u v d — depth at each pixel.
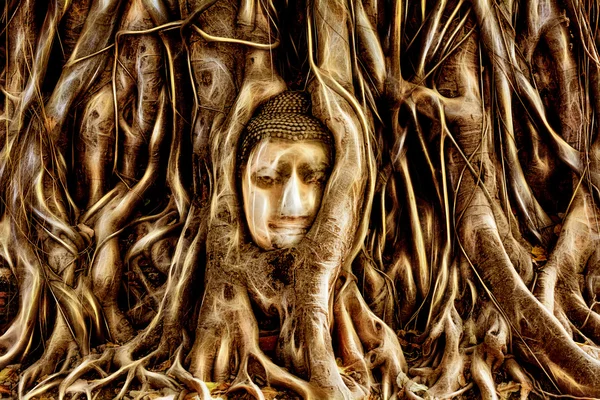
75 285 3.61
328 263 3.36
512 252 3.60
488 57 3.76
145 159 3.86
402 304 3.67
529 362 3.37
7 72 3.87
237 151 3.51
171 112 3.82
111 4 3.80
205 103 3.67
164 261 3.68
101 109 3.81
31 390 3.31
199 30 3.68
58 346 3.50
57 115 3.76
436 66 3.73
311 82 3.55
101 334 3.59
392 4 3.77
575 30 3.88
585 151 3.77
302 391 3.22
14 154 3.73
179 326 3.48
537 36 3.90
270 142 3.43
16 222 3.67
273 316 3.43
